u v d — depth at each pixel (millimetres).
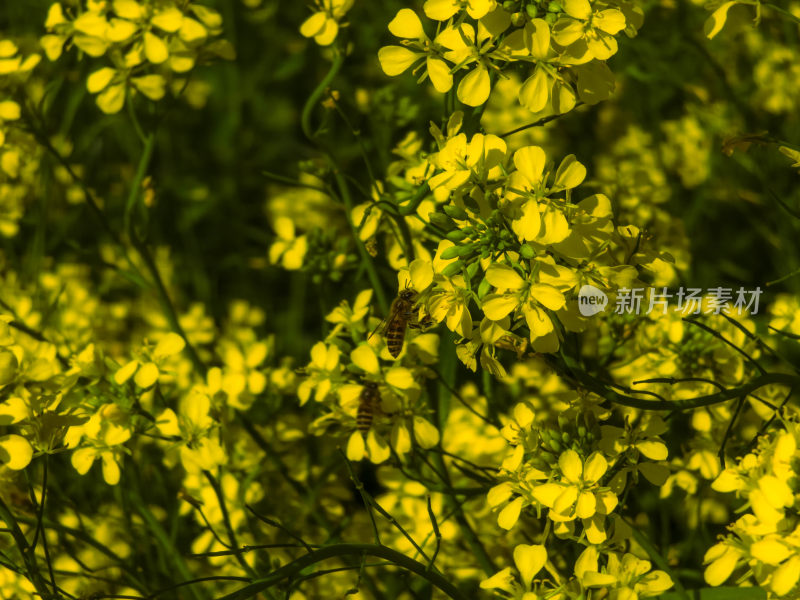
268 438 822
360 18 1128
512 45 711
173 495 835
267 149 1209
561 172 708
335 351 767
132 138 1154
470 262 711
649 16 908
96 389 757
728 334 780
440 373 788
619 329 782
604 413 732
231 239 1151
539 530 785
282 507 816
